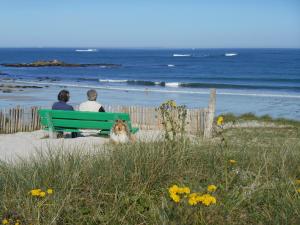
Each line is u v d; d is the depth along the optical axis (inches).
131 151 226.5
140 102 1241.4
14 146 400.2
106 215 168.4
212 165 221.0
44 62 3846.0
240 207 172.1
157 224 158.7
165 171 205.0
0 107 1073.5
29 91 1518.2
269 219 161.0
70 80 2159.2
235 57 5979.3
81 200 179.2
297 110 1101.1
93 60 5457.7
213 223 157.4
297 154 253.1
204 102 1246.3
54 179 193.0
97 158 224.5
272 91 1626.5
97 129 429.4
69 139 418.3
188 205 157.4
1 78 2236.7
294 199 171.5
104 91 1555.1
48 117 426.9
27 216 164.1
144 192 187.2
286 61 4498.0
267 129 641.0
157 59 5649.6
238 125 717.3
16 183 191.2
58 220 164.6
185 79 2298.2
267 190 188.1
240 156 240.2
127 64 4247.0
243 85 1812.3
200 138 271.7
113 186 191.3
